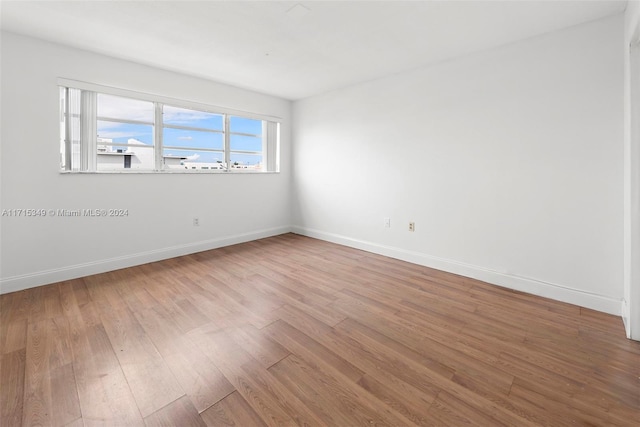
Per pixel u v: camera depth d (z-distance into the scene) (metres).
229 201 4.48
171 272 3.33
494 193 2.99
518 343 2.00
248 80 4.02
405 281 3.11
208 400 1.48
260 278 3.16
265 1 2.16
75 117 3.05
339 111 4.43
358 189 4.27
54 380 1.61
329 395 1.52
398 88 3.70
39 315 2.33
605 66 2.33
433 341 2.02
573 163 2.53
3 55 2.62
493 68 2.91
